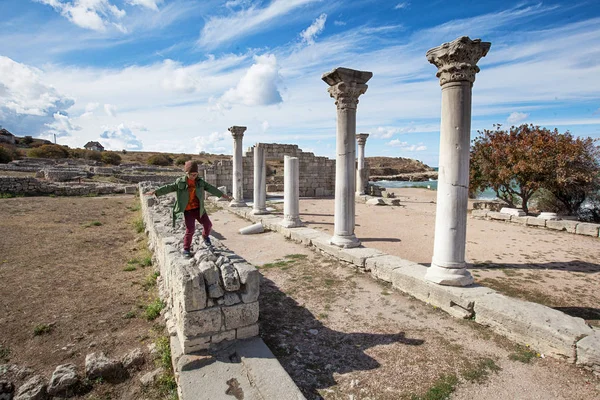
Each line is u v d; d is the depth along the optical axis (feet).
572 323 14.38
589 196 52.80
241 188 59.06
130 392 12.34
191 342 12.69
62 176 92.73
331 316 17.61
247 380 11.47
